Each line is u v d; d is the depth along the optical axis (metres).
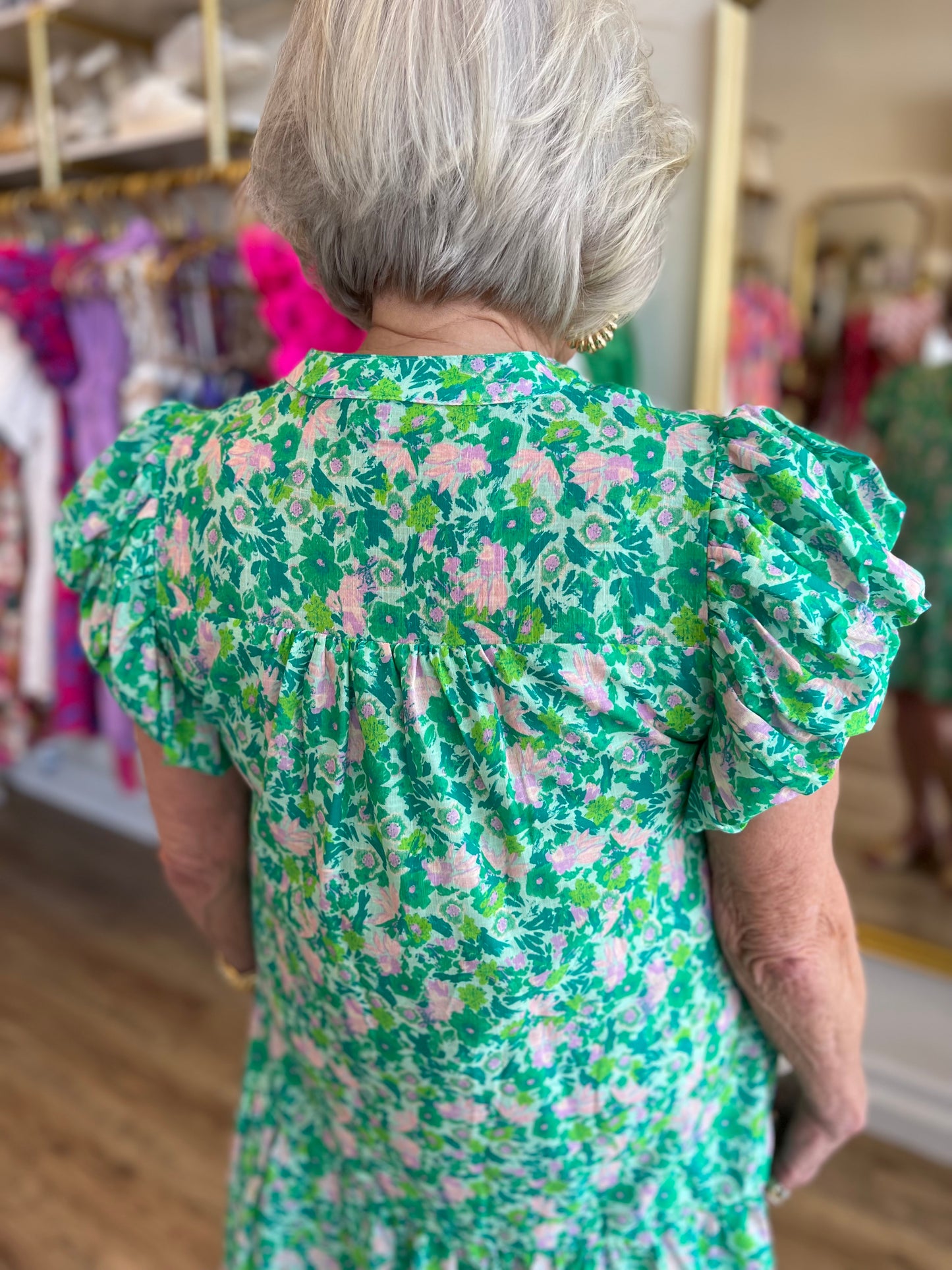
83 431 2.22
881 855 1.80
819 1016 0.64
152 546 0.58
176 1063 1.93
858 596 0.45
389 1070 0.62
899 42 1.43
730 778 0.48
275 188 0.51
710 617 0.45
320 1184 0.77
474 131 0.44
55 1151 1.71
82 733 2.45
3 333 2.16
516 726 0.48
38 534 2.32
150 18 2.09
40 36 2.13
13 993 2.14
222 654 0.55
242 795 0.72
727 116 1.49
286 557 0.51
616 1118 0.62
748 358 1.66
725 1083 0.69
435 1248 0.71
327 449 0.50
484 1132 0.62
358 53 0.45
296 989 0.68
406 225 0.47
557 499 0.46
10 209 2.38
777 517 0.45
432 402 0.48
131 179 2.05
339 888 0.56
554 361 0.50
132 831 2.88
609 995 0.58
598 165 0.47
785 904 0.58
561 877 0.52
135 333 2.04
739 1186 0.71
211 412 0.61
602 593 0.45
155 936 2.36
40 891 2.56
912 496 1.66
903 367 1.58
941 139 1.45
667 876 0.58
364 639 0.50
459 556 0.47
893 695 1.75
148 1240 1.54
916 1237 1.56
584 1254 0.68
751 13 1.49
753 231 1.60
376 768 0.51
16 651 2.46
